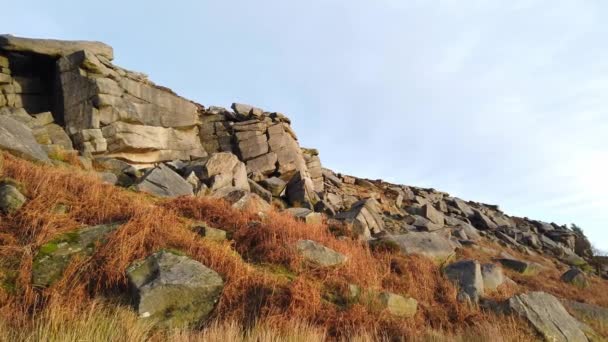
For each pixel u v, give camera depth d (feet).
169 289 19.81
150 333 17.72
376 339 21.08
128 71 61.93
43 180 26.37
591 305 37.73
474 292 32.01
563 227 130.00
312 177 82.58
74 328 15.40
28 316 16.76
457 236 72.84
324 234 36.14
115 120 55.77
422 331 23.31
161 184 41.32
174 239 24.45
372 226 52.90
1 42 52.37
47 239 21.34
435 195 116.57
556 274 57.93
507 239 88.79
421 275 33.42
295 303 22.06
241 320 20.15
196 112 70.38
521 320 27.76
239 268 23.61
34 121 47.83
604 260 103.55
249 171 66.59
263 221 33.32
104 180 40.68
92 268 20.13
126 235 22.41
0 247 19.80
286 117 79.30
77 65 54.29
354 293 25.31
